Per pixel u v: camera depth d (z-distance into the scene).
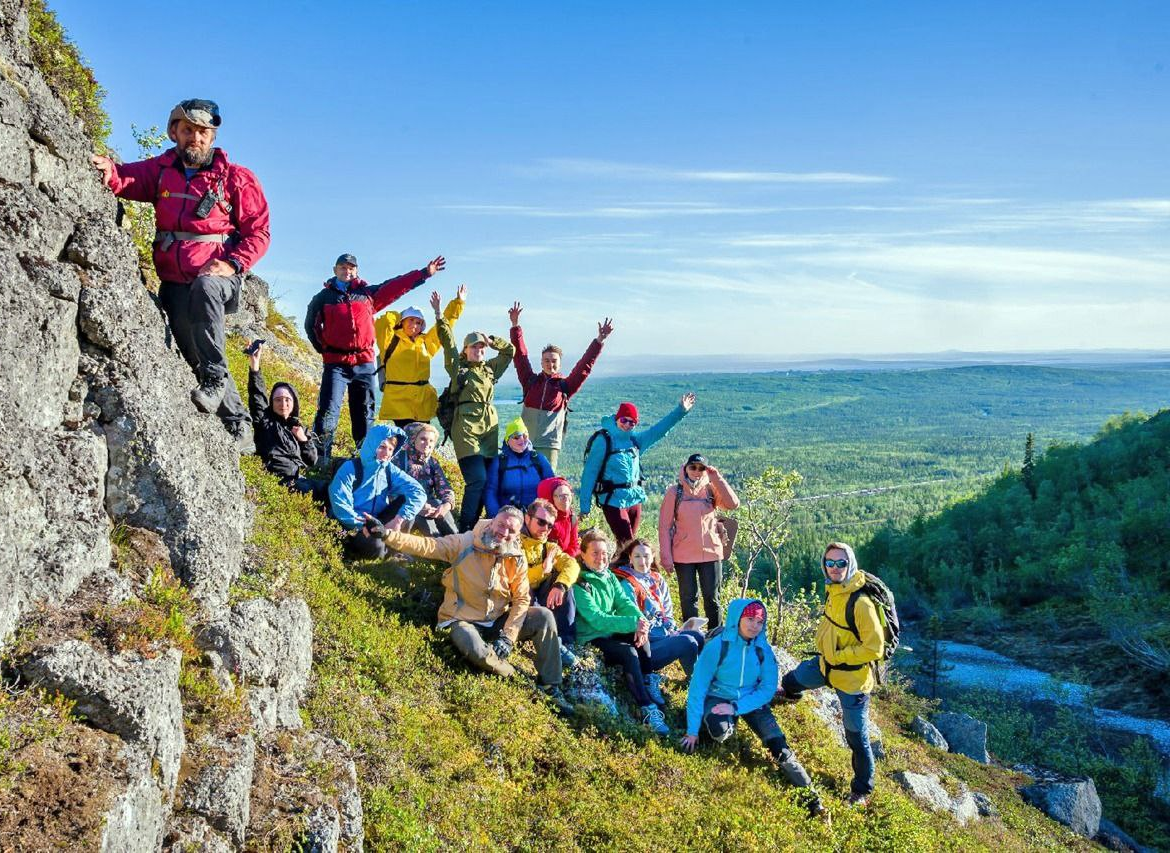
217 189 7.25
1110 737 59.50
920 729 23.00
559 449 12.72
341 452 12.58
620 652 10.70
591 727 9.51
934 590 118.75
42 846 3.84
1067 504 130.75
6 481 4.71
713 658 10.74
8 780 3.98
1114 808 43.84
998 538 131.00
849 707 11.04
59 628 4.88
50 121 5.98
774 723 11.01
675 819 8.80
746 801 9.74
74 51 8.49
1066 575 99.50
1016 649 87.06
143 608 5.48
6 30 6.04
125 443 5.93
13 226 5.42
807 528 176.75
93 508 5.55
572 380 12.72
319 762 6.18
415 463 10.42
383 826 6.42
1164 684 68.81
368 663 8.02
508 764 8.29
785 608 21.53
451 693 8.58
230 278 7.32
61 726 4.36
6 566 4.62
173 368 6.69
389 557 9.87
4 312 5.02
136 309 6.27
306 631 7.10
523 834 7.59
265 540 8.02
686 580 12.31
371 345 11.16
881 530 161.88
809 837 9.87
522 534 10.25
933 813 14.45
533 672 9.81
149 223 10.70
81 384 5.79
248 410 9.79
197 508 6.30
